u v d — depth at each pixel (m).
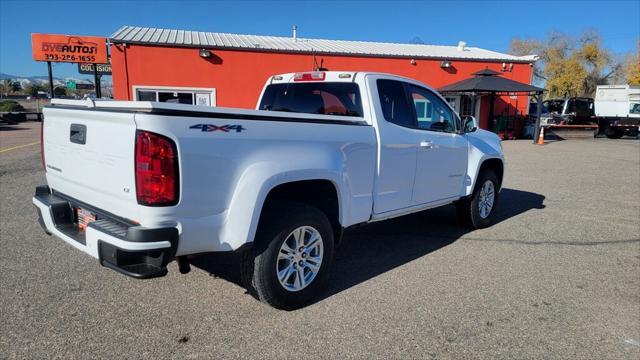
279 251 3.61
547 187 9.89
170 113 2.92
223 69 18.61
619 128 24.00
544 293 4.25
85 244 3.28
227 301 3.93
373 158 4.40
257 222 3.37
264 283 3.57
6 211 6.84
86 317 3.61
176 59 17.95
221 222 3.23
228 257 4.96
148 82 17.75
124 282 4.27
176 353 3.14
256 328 3.50
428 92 5.33
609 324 3.68
